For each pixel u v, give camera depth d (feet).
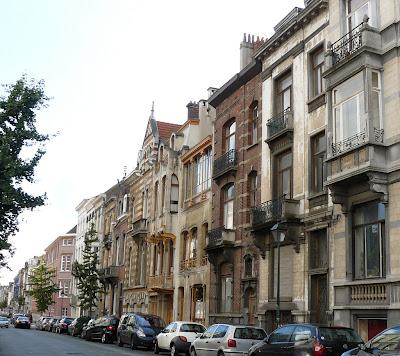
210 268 98.73
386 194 56.65
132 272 149.07
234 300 88.74
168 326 81.00
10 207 59.67
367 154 57.00
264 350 49.88
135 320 91.86
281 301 74.59
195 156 115.24
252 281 83.76
